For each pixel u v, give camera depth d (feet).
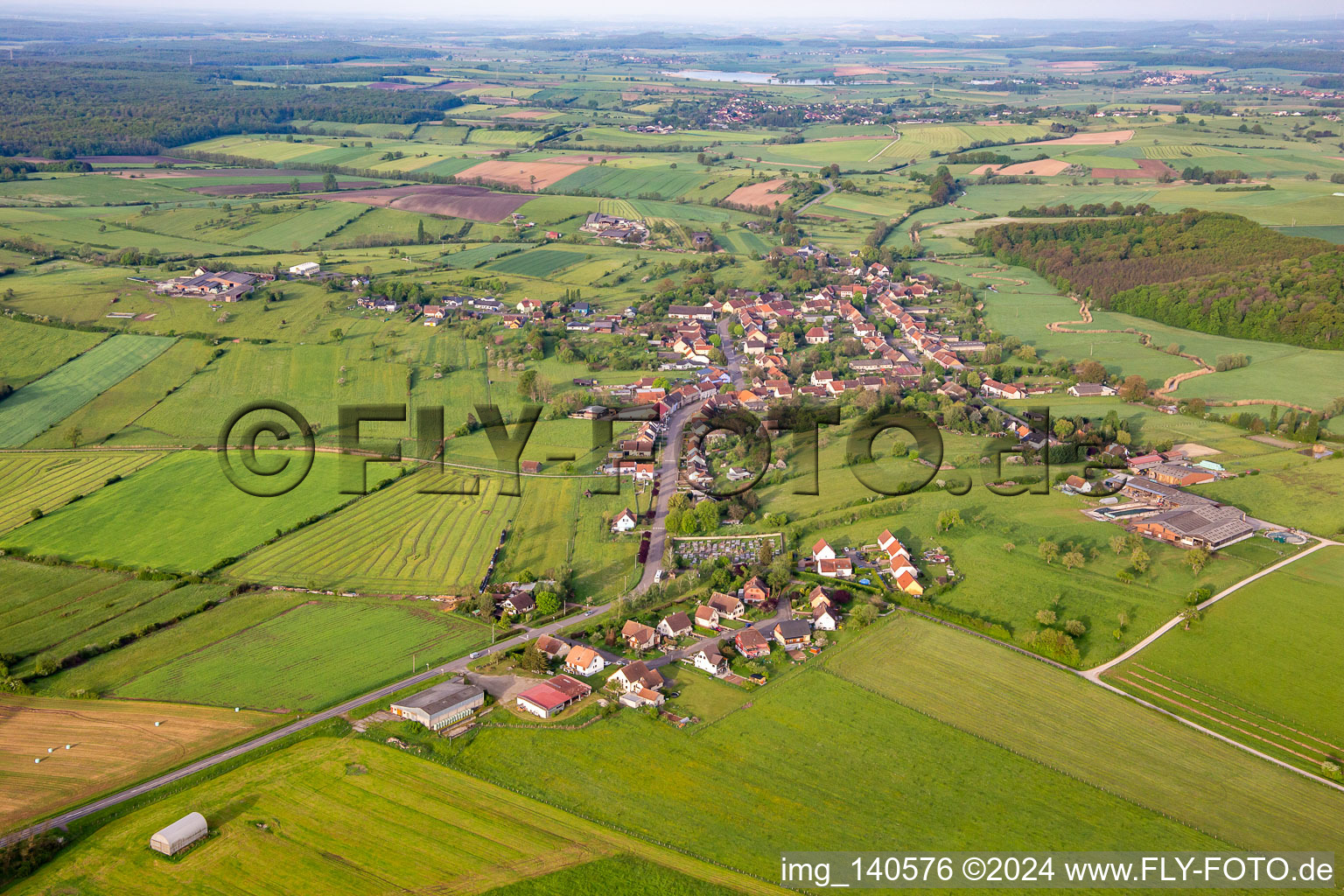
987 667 453.58
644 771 384.06
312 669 451.94
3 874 328.49
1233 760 387.75
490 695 431.43
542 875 331.16
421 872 332.60
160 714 418.10
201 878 329.31
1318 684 430.20
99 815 356.79
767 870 334.65
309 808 361.92
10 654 459.32
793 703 428.56
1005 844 345.92
